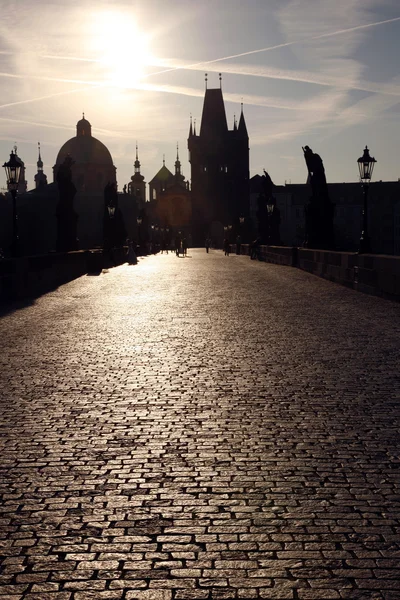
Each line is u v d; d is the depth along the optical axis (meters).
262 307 19.03
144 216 95.62
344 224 160.00
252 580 3.94
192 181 171.88
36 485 5.47
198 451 6.29
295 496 5.18
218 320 16.08
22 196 144.75
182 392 8.62
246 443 6.51
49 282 29.88
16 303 21.22
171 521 4.76
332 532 4.55
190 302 20.80
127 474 5.71
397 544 4.36
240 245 80.38
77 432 6.93
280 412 7.61
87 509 4.98
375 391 8.55
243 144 171.12
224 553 4.27
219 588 3.86
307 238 40.16
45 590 3.86
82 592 3.83
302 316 16.75
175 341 12.86
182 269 43.28
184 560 4.19
